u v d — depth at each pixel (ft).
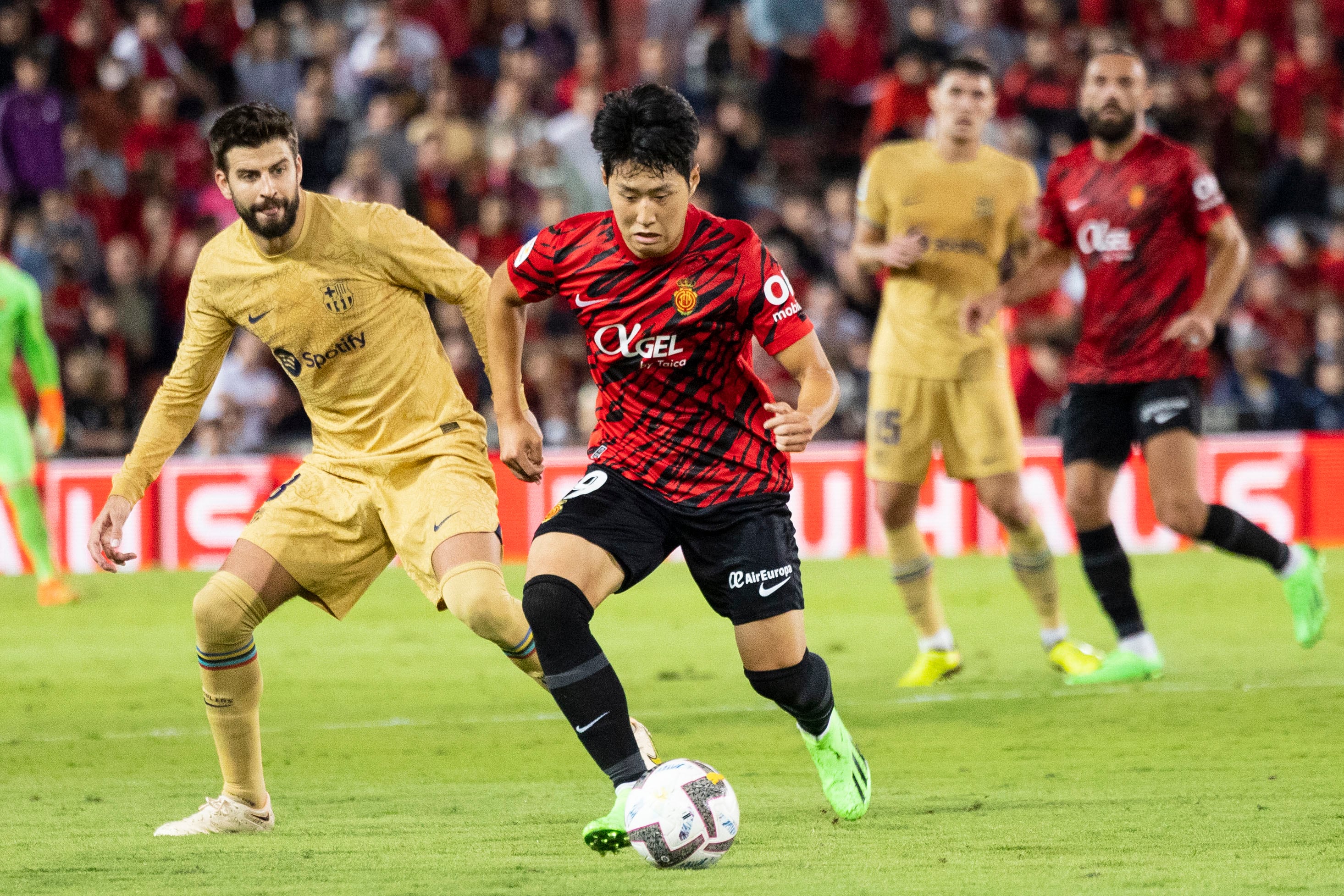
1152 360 80.59
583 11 211.00
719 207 180.04
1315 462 148.97
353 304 52.90
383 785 61.98
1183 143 193.47
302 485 53.88
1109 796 55.83
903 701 80.38
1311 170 193.67
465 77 195.00
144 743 73.72
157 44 186.29
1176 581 128.88
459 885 43.45
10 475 123.85
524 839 50.24
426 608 126.52
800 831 50.60
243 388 157.28
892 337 87.30
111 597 129.39
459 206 175.42
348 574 53.72
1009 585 127.95
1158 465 80.23
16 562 147.23
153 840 51.08
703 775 43.96
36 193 176.14
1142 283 80.38
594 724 45.03
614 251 46.93
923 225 87.15
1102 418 82.64
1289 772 59.47
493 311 50.03
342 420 54.13
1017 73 195.00
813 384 46.21
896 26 215.51
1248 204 195.31
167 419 54.75
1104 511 83.71
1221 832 49.19
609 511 47.50
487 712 81.25
